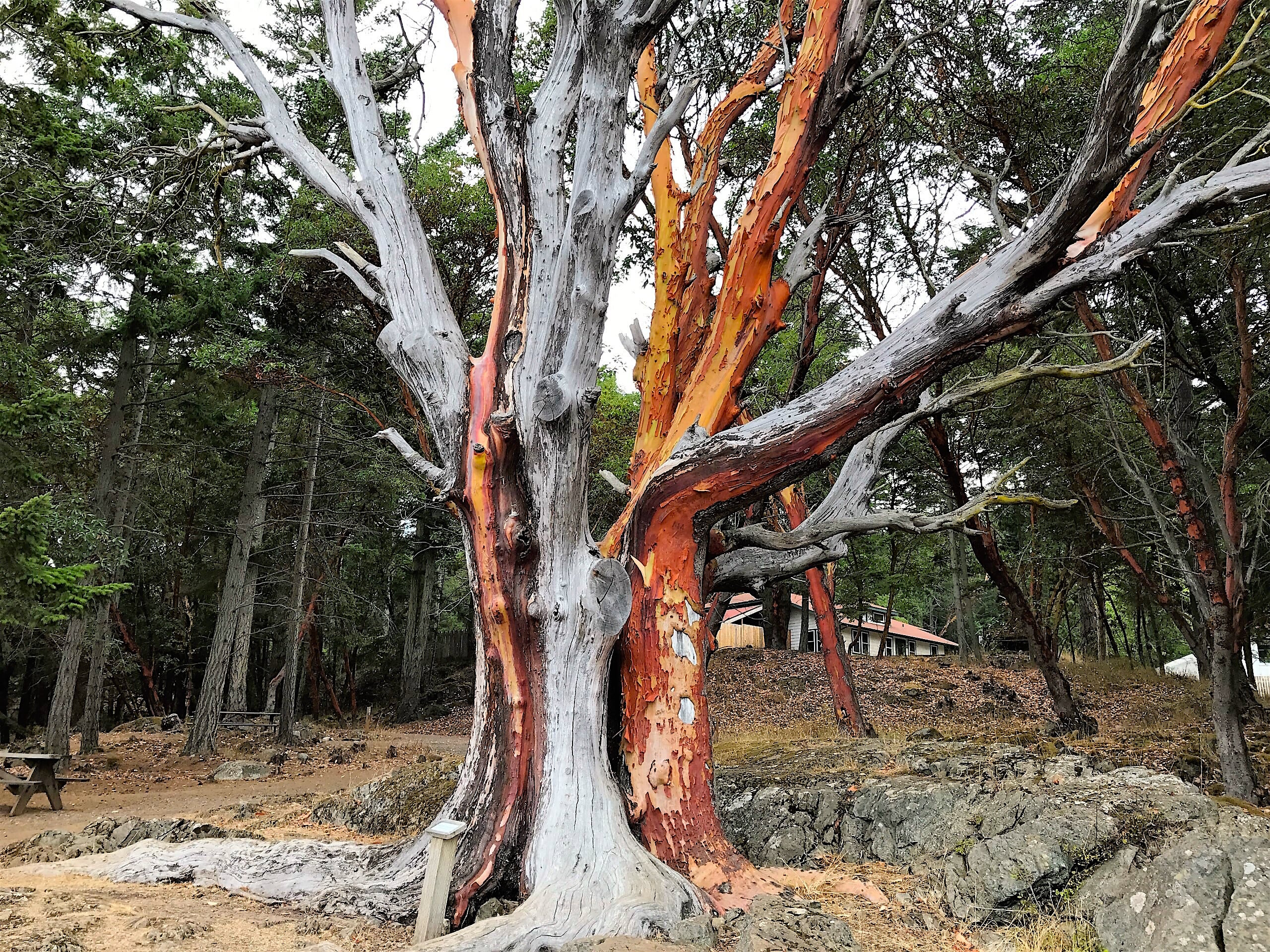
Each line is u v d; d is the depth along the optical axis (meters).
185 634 23.70
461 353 5.73
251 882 5.00
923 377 5.49
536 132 5.86
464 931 3.88
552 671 5.05
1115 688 17.81
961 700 17.31
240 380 14.59
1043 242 5.14
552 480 5.21
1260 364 9.41
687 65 9.27
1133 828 4.66
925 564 29.02
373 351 14.27
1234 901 3.83
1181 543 10.06
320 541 17.98
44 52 10.15
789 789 6.84
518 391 5.34
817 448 5.56
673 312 6.69
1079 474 11.70
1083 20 9.43
